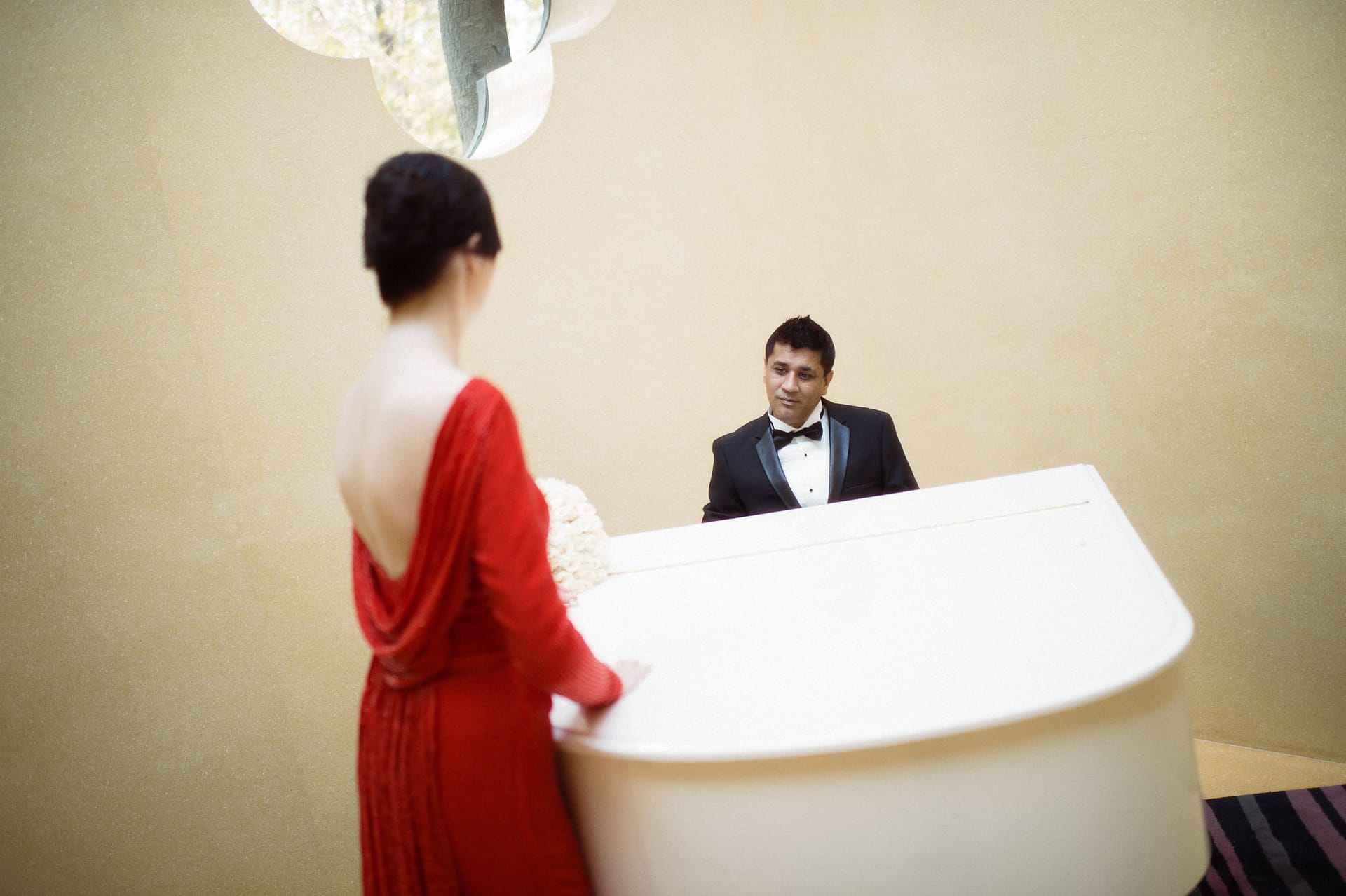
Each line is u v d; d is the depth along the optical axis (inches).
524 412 138.6
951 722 51.1
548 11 117.3
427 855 54.4
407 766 54.3
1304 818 107.1
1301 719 122.2
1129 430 132.6
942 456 152.5
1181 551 130.3
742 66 152.6
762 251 155.2
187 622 97.8
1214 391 123.2
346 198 115.6
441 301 53.8
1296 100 109.7
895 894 52.7
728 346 154.8
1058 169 132.1
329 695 110.5
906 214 147.5
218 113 105.3
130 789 91.8
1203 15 115.5
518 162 137.9
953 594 67.7
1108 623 59.9
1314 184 110.0
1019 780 52.3
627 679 61.7
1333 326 111.3
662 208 149.3
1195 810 57.0
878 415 114.9
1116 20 123.0
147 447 96.0
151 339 97.6
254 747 102.7
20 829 83.6
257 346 106.4
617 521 147.5
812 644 63.6
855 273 154.1
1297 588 120.0
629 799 56.0
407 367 52.2
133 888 91.2
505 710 54.1
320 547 110.9
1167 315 125.7
